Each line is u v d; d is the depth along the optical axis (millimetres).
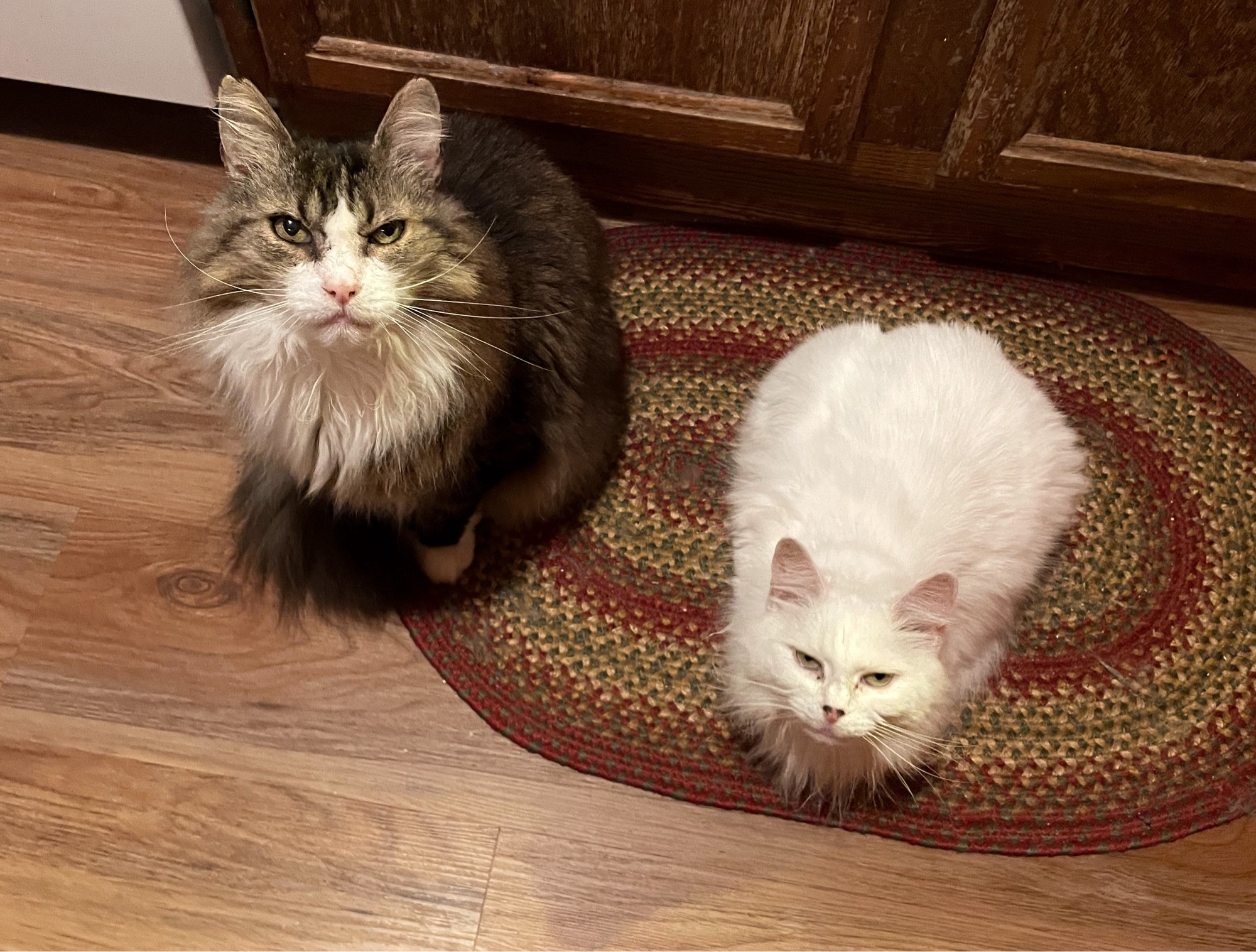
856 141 1632
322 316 973
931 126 1589
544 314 1276
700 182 1779
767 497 1313
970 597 1249
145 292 1695
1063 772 1349
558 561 1488
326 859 1267
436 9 1515
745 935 1242
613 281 1681
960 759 1354
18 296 1681
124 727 1335
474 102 1642
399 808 1300
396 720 1358
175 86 1700
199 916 1225
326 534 1435
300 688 1374
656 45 1524
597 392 1451
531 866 1272
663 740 1356
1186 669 1424
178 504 1506
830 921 1252
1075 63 1447
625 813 1310
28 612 1408
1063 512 1369
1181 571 1502
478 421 1192
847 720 1065
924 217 1777
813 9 1426
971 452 1271
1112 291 1792
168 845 1265
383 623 1430
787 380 1426
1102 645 1443
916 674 1090
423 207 1058
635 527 1525
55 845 1257
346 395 1095
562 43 1542
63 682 1361
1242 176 1553
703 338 1707
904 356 1364
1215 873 1288
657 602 1462
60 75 1705
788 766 1271
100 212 1777
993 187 1680
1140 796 1331
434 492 1262
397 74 1607
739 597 1278
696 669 1413
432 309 1052
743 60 1523
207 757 1320
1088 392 1675
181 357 1614
